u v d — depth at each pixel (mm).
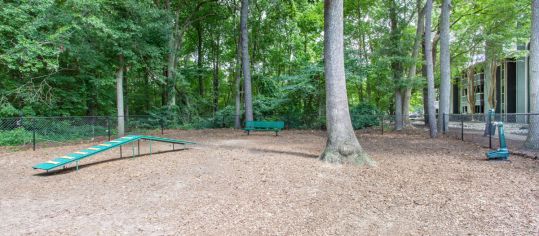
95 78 14094
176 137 13711
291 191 5031
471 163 7281
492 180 5629
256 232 3479
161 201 4590
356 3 20750
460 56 23812
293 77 17703
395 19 16422
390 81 16359
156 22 14547
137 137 8445
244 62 18156
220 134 15273
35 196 4941
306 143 11320
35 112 13469
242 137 13727
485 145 10547
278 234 3428
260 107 20078
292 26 23312
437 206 4316
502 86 29719
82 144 11406
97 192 5121
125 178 6031
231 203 4465
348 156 7051
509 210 4098
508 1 17062
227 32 24047
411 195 4816
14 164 7711
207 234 3428
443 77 14664
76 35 11633
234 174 6152
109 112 18172
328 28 7301
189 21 21656
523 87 27141
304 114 19000
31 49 9805
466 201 4488
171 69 19469
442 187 5215
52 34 10742
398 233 3479
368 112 18672
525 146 9242
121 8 13109
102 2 11406
